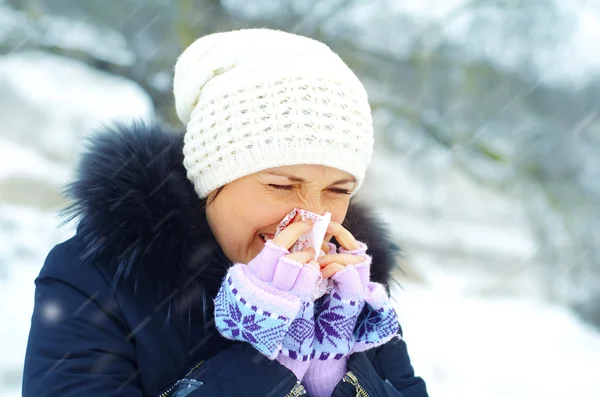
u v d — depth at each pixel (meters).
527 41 4.52
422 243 7.10
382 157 7.79
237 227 1.30
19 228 4.89
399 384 1.55
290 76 1.27
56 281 1.26
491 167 5.11
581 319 5.73
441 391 3.93
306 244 1.31
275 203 1.28
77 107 6.57
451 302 5.67
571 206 4.98
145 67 4.11
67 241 1.32
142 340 1.24
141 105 6.57
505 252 7.11
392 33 4.45
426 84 4.51
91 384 1.16
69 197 1.31
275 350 1.16
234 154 1.26
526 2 4.45
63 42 4.14
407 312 5.21
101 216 1.24
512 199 5.11
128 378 1.22
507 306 5.81
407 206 7.61
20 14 4.17
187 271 1.26
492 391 4.02
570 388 4.23
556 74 4.66
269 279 1.20
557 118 4.95
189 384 1.20
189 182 1.36
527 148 4.96
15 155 5.84
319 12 4.09
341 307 1.30
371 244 1.54
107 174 1.27
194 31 3.89
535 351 4.82
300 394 1.20
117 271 1.22
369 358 1.54
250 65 1.29
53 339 1.20
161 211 1.26
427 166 5.46
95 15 4.41
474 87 4.51
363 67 4.44
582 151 5.00
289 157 1.24
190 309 1.26
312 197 1.29
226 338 1.29
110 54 4.19
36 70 6.88
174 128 1.50
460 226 7.50
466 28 4.50
